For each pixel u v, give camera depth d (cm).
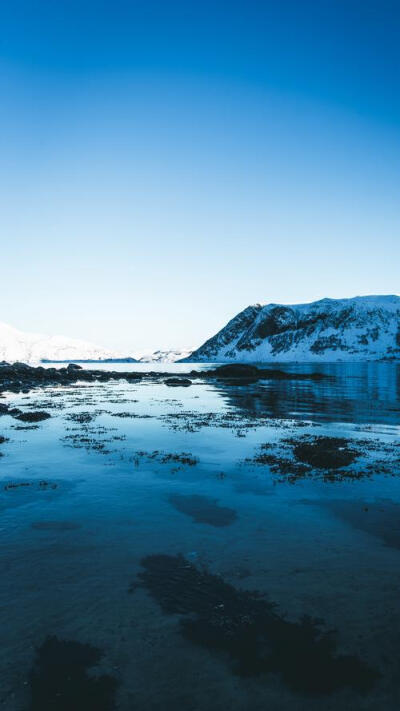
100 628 813
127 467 2006
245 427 3152
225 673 699
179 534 1255
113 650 752
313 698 650
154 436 2778
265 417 3691
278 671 703
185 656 736
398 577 1011
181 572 1028
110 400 5259
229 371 12219
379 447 2423
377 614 860
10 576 1006
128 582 980
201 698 650
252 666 714
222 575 1015
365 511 1452
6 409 4091
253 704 639
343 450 2311
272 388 7438
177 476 1859
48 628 814
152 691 662
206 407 4488
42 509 1455
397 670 709
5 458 2173
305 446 2294
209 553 1132
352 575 1018
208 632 801
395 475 1877
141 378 11181
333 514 1424
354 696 654
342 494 1627
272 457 2191
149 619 841
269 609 875
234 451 2344
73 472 1919
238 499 1570
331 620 839
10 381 8412
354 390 6781
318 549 1159
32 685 673
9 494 1612
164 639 780
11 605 888
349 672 702
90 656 738
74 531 1274
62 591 941
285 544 1190
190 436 2781
